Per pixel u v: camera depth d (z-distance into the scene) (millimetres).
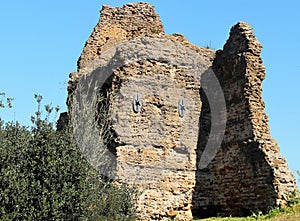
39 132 14133
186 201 20906
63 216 12969
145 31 25688
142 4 26078
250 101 20938
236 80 21734
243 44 21828
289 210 18344
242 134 20844
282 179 19250
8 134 14211
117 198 15727
